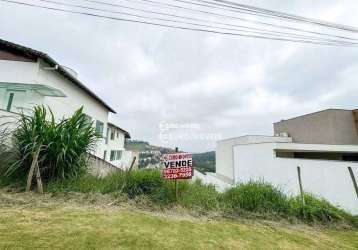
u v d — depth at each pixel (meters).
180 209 5.00
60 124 5.43
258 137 22.89
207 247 3.23
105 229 3.37
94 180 5.60
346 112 19.53
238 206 5.52
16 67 9.11
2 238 2.69
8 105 8.70
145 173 5.86
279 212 5.54
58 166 5.14
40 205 4.12
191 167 5.38
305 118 22.03
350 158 16.88
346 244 4.27
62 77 11.25
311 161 9.52
